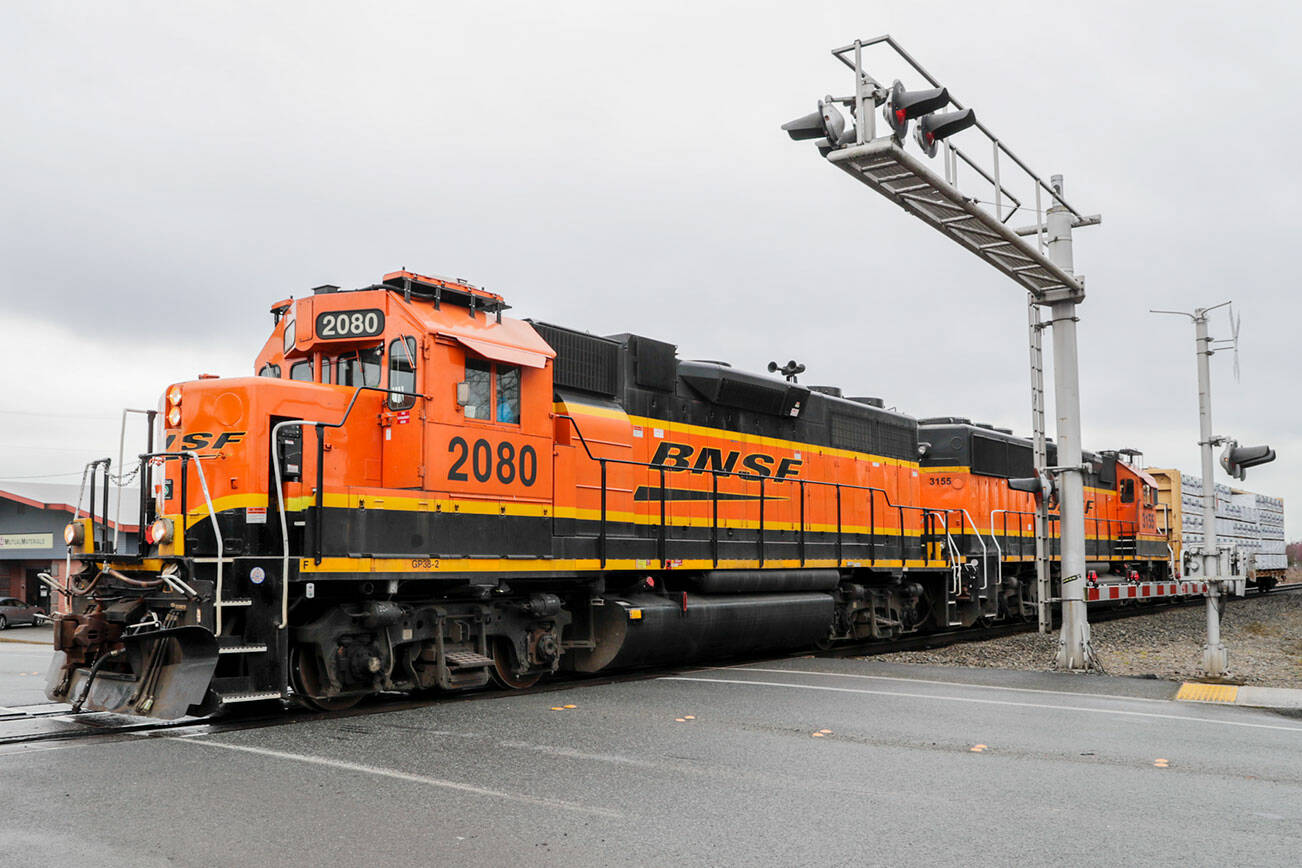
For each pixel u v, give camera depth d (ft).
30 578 132.26
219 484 32.24
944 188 36.40
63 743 27.32
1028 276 47.70
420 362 34.88
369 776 23.29
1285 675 45.80
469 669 36.86
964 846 18.57
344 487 32.37
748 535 52.60
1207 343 48.14
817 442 59.82
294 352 37.01
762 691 37.55
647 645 43.78
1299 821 20.39
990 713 32.91
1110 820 20.38
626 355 47.03
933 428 77.51
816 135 34.78
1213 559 46.16
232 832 18.85
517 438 38.58
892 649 58.90
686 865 17.35
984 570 71.10
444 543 35.27
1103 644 61.31
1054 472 48.60
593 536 42.50
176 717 27.89
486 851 17.94
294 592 31.71
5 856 17.38
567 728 29.53
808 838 18.94
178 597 29.73
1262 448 47.78
